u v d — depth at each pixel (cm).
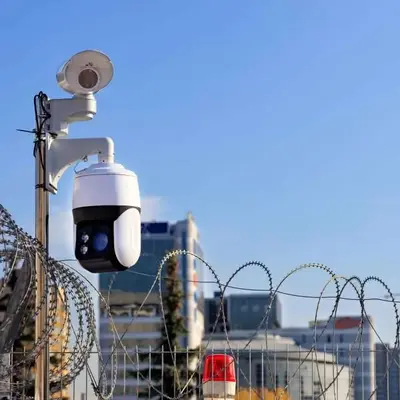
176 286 6969
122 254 1096
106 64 1136
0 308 1183
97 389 1218
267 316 1254
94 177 1104
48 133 1129
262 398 1266
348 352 1275
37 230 1109
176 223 19238
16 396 1220
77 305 1196
